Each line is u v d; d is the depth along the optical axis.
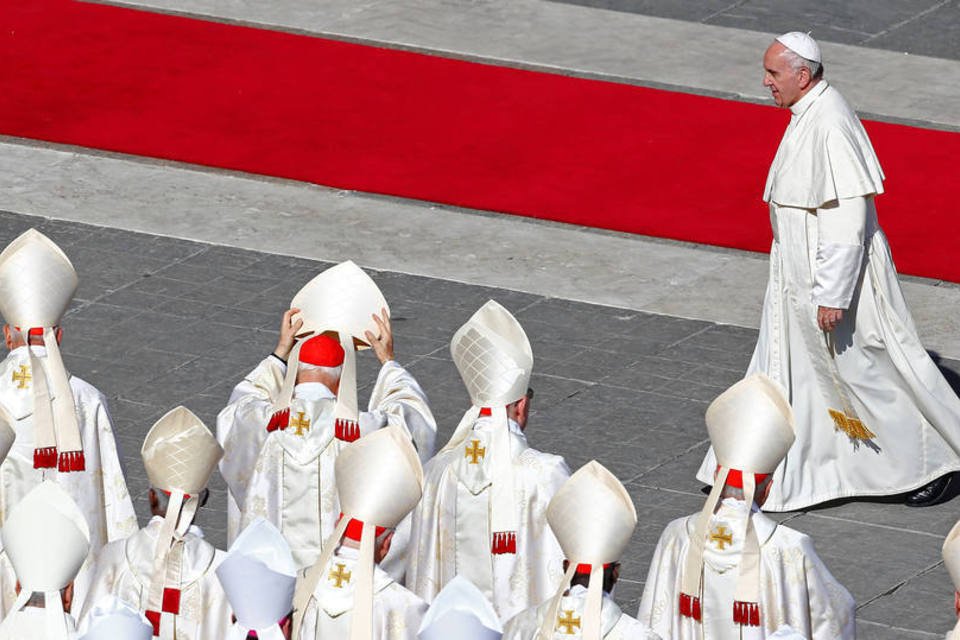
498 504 27.30
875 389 37.00
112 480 30.42
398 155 54.19
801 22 64.94
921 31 64.25
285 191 51.72
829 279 35.75
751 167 53.53
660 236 49.34
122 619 20.53
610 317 44.81
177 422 24.53
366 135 55.53
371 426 28.55
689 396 40.97
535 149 54.72
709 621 25.06
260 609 21.39
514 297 45.81
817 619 24.92
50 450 29.34
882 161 53.97
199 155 53.94
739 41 63.12
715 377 41.84
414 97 58.34
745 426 24.66
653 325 44.44
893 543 35.88
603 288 46.38
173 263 47.12
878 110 57.88
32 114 56.47
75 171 52.62
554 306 45.34
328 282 29.83
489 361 27.39
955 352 43.22
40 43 62.03
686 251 48.50
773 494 36.97
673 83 59.69
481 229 49.62
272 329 43.72
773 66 36.41
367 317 29.78
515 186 52.28
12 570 27.73
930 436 37.12
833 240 35.75
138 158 53.69
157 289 45.62
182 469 24.53
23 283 29.34
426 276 46.84
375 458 23.64
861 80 60.16
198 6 65.50
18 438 29.56
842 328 36.84
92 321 43.88
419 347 42.91
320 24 64.12
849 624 25.14
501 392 27.42
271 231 49.22
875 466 37.25
